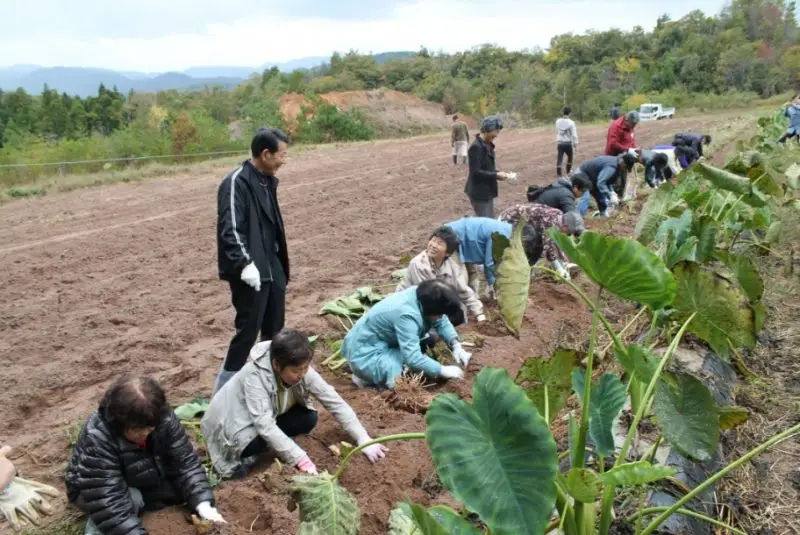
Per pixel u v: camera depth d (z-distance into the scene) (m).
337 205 13.04
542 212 6.84
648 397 3.08
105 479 3.34
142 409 3.25
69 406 5.24
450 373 5.04
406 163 19.53
